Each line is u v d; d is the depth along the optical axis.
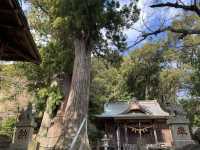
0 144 5.59
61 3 9.16
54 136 10.88
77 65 9.57
